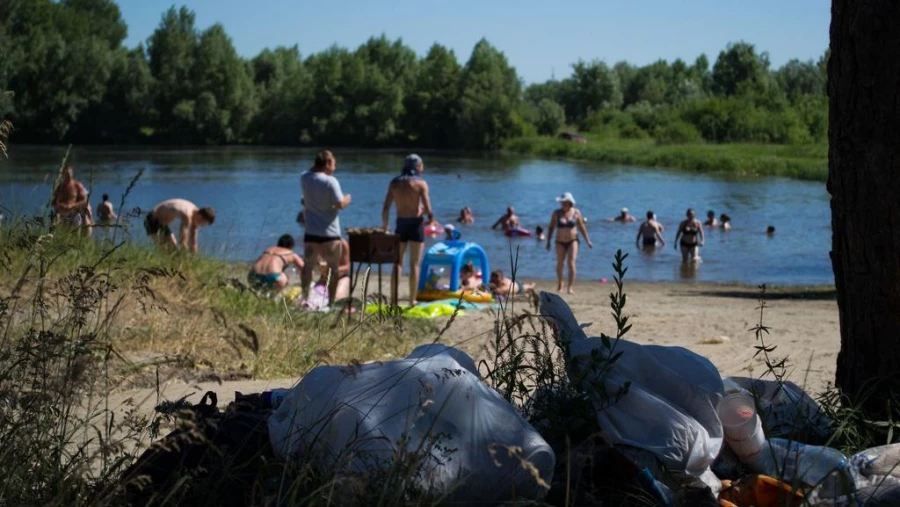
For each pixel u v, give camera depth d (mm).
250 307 9406
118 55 95938
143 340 7156
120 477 3471
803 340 9578
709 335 10172
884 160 4469
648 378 3947
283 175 51844
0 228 5078
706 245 27812
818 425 4398
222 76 100188
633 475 3469
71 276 4070
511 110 98875
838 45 4578
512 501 3133
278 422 3650
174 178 48719
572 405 3830
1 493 3178
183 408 3666
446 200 40156
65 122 91000
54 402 3504
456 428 3346
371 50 119875
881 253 4523
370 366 3682
